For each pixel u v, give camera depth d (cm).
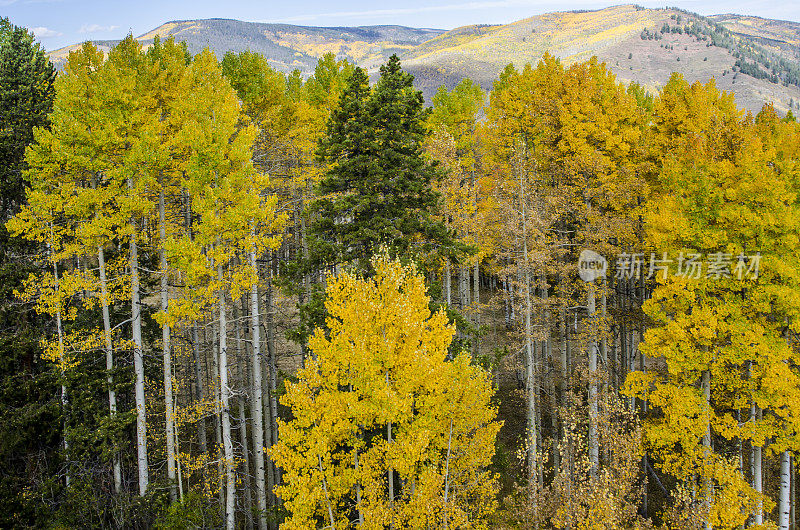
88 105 1609
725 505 1330
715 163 1527
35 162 1540
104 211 1609
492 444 1310
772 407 1477
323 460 1200
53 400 1697
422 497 1171
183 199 1877
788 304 1391
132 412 1672
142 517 1595
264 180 1537
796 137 1617
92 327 1881
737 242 1451
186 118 1689
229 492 1563
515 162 1778
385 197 1573
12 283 1705
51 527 1495
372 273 1456
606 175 1798
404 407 1127
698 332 1470
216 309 1625
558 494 1316
